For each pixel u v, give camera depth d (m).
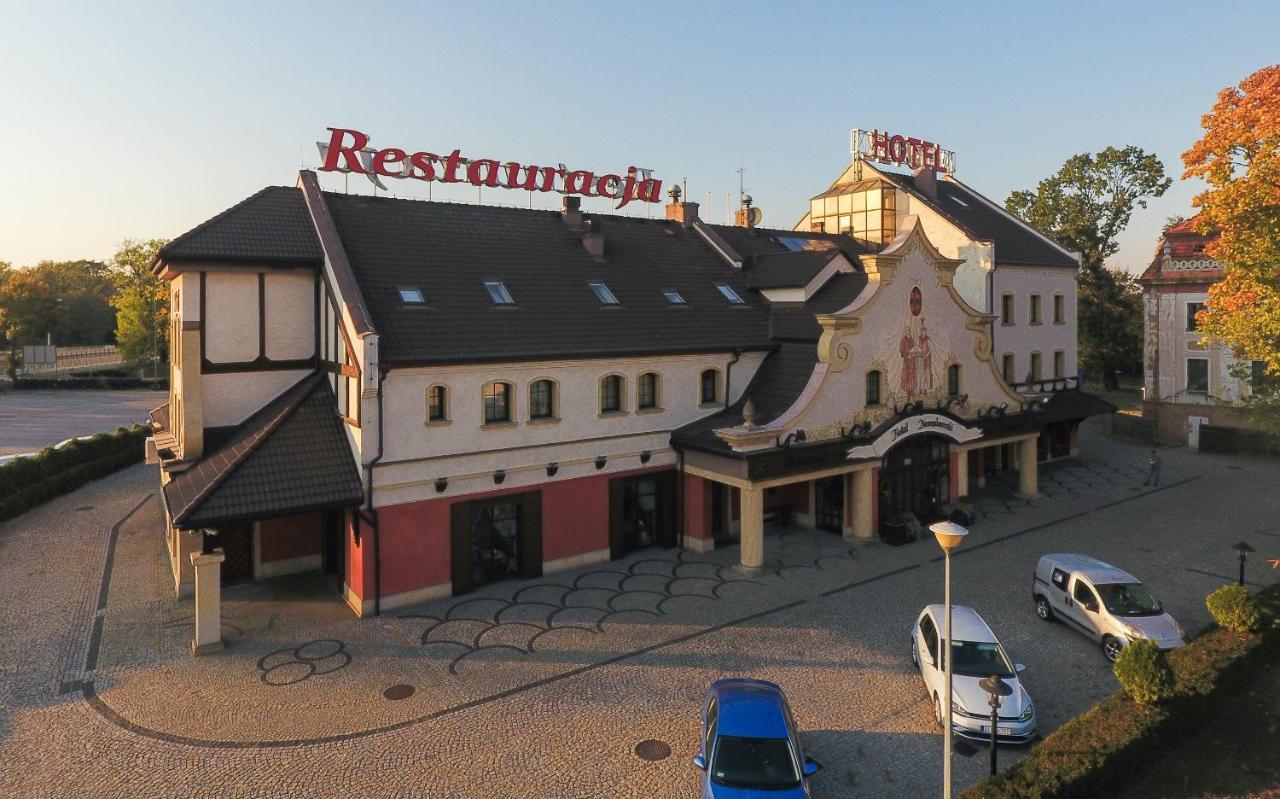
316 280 26.86
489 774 14.50
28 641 20.53
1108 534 30.00
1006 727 15.25
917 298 29.80
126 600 23.53
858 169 46.88
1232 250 24.31
